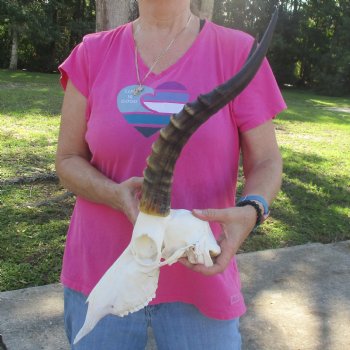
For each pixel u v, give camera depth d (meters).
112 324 1.71
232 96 1.15
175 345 1.71
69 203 5.70
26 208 5.46
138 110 1.61
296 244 5.14
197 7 4.80
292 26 35.00
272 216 5.88
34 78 23.17
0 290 3.84
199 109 1.15
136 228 1.35
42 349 3.15
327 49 35.03
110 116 1.63
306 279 4.25
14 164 7.06
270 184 1.58
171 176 1.29
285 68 36.22
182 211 1.41
